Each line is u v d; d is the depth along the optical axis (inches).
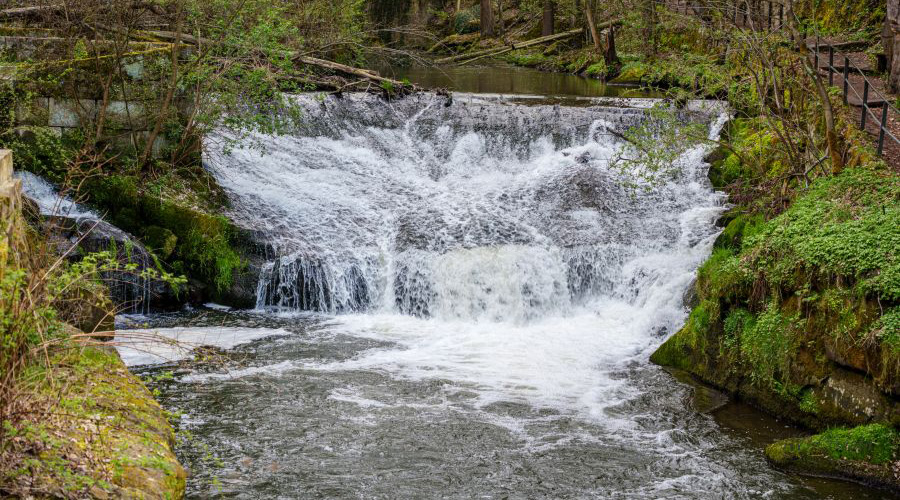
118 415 275.1
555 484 316.5
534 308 537.0
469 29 1644.9
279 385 404.5
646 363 457.4
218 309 536.1
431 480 315.6
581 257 553.3
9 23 585.9
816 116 537.3
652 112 580.1
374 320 528.4
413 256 546.0
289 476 312.2
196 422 356.5
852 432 330.0
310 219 586.6
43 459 227.1
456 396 401.4
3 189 240.8
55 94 539.2
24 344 228.1
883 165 441.1
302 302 542.6
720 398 408.8
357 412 376.8
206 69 561.6
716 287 424.2
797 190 466.6
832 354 355.6
